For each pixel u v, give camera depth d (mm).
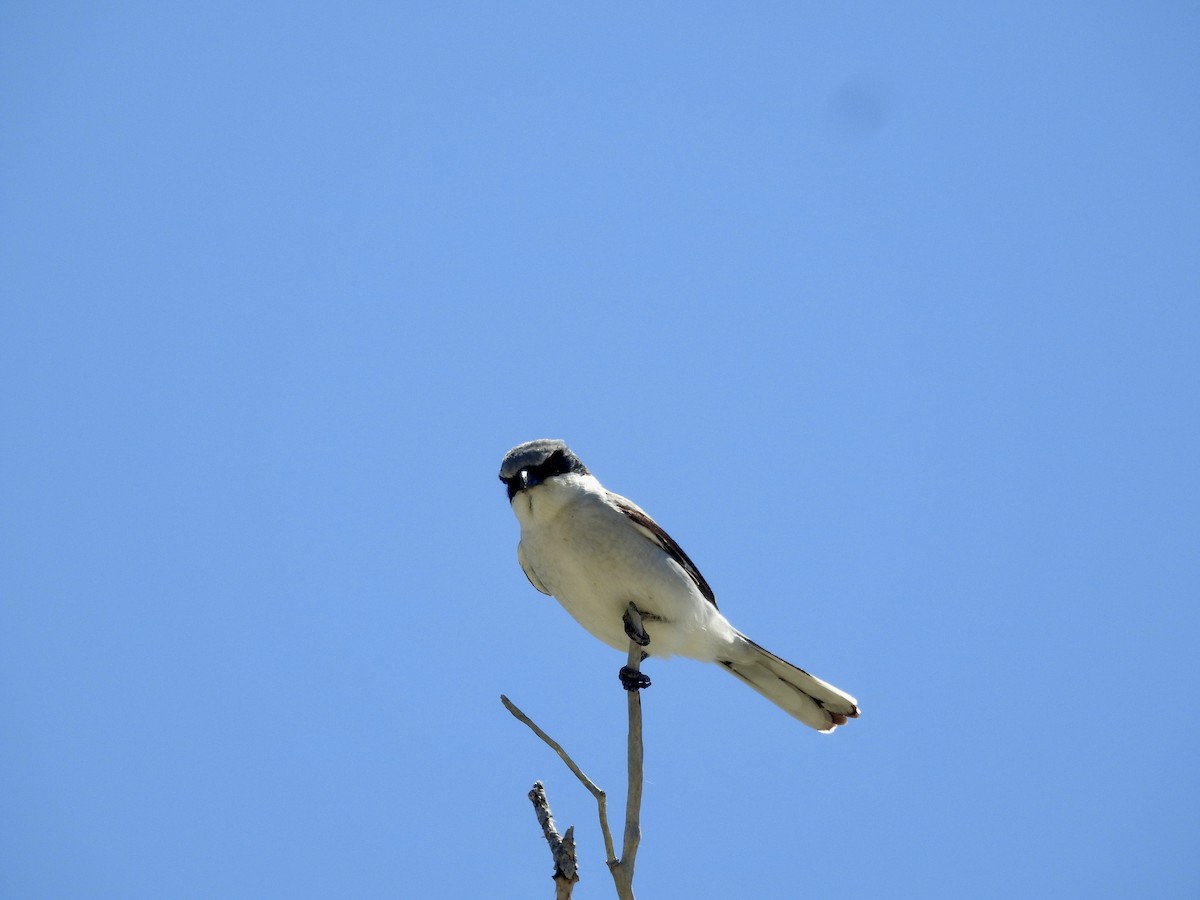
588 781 8695
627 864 8695
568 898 8312
